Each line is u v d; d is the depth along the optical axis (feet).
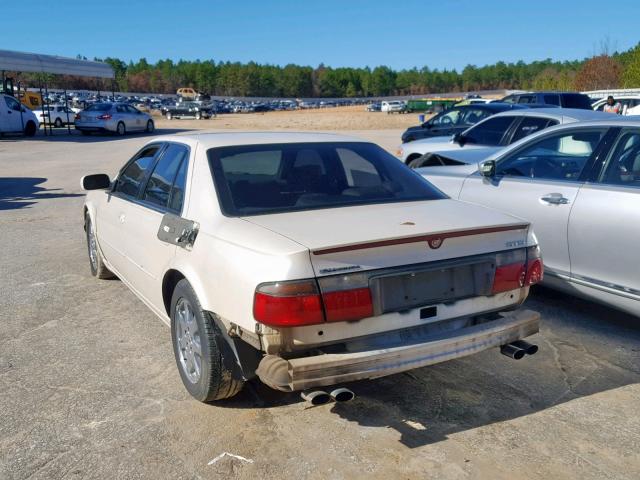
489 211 12.69
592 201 15.66
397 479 10.10
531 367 14.15
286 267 9.93
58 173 50.85
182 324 12.76
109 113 96.32
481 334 11.10
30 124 94.68
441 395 12.89
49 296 19.15
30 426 11.67
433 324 11.16
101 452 10.84
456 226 11.20
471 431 11.51
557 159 17.47
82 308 18.11
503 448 10.94
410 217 11.70
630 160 15.42
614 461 10.55
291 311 9.88
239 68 636.07
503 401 12.62
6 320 17.15
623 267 14.99
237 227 11.33
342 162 13.83
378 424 11.77
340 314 10.13
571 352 14.97
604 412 12.16
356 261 10.28
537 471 10.28
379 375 10.32
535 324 11.77
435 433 11.45
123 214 16.10
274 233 10.77
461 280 11.25
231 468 10.39
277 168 13.23
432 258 10.86
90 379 13.60
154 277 13.94
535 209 17.13
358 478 10.13
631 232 14.70
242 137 14.07
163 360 14.58
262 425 11.73
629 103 67.62
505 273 11.59
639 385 13.28
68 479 10.09
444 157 26.66
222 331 11.35
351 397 10.03
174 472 10.28
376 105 288.71
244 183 12.55
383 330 10.62
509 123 30.55
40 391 13.05
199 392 12.14
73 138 91.20
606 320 17.03
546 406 12.41
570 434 11.38
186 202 12.83
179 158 14.11
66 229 28.89
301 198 12.51
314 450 10.91
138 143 80.64
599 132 16.46
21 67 90.48
